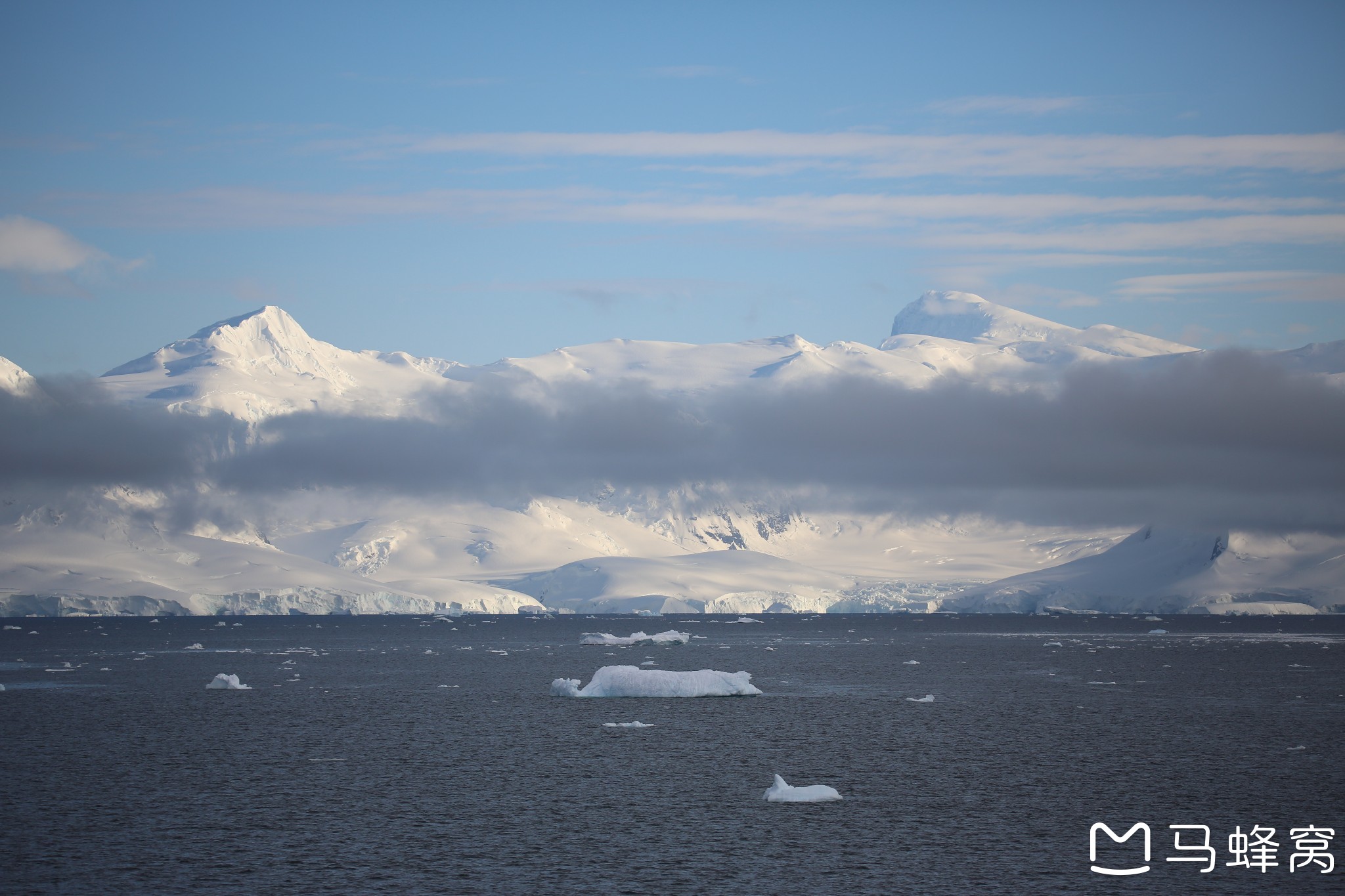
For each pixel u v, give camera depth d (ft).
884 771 381.40
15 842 289.53
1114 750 423.23
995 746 433.48
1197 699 607.78
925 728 483.51
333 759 404.77
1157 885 259.80
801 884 258.37
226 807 326.24
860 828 302.86
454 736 457.68
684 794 344.49
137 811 322.34
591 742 441.27
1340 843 291.58
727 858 276.82
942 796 341.00
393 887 255.50
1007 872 266.77
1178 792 347.77
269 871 265.95
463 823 308.19
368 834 296.92
